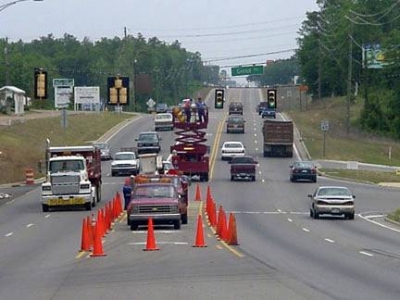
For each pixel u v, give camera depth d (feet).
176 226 152.56
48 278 90.48
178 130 352.28
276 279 87.51
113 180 291.17
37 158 344.28
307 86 652.89
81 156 202.28
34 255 115.75
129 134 459.73
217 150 396.78
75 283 85.71
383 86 503.20
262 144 422.82
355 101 560.20
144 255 111.45
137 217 150.30
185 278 88.02
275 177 304.71
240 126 460.55
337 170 328.90
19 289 82.53
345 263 104.99
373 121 490.49
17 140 370.94
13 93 519.60
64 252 118.52
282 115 567.59
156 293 77.25
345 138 443.32
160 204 150.71
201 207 207.62
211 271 94.22
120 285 83.25
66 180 196.03
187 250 117.80
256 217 190.80
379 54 495.41
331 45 595.06
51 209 200.13
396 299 74.13
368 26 533.55
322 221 184.65
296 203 227.40
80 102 588.50
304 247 127.24
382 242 137.59
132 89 647.15
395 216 187.42
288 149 375.66
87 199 197.26
